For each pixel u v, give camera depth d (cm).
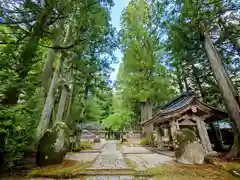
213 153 673
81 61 977
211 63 672
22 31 519
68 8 537
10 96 446
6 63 452
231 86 636
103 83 1351
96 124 2727
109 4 797
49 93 778
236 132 608
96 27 823
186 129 614
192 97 759
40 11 479
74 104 1177
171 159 632
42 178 394
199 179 366
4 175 402
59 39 695
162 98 1408
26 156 600
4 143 421
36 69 635
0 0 429
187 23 673
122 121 2198
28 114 478
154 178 385
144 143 1434
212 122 920
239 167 425
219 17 713
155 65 1455
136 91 1447
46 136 557
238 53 854
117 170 454
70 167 486
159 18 1010
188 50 811
